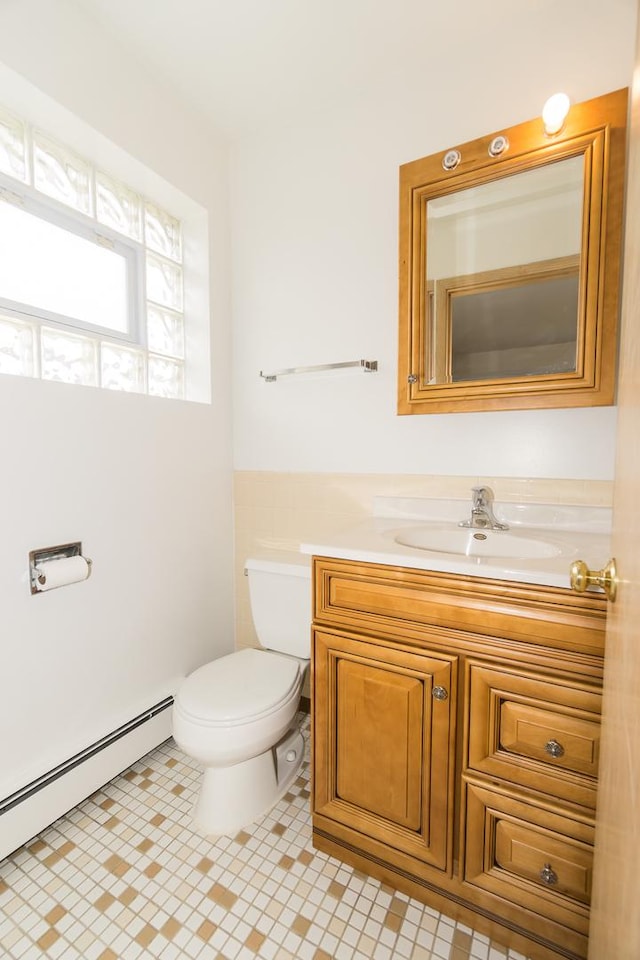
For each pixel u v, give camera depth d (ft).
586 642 2.74
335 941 3.24
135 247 5.36
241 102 5.22
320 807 3.87
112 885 3.65
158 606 5.26
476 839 3.16
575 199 3.92
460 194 4.32
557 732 2.85
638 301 1.63
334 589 3.67
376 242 5.11
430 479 4.95
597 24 3.96
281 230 5.71
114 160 4.76
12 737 3.82
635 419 1.64
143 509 5.03
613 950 1.57
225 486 6.22
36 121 4.21
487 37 4.37
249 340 6.07
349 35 4.34
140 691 5.06
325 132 5.32
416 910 3.43
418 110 4.77
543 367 4.10
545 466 4.40
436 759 3.26
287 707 4.27
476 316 4.34
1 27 3.59
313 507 5.72
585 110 3.63
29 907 3.48
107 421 4.58
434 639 3.24
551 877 2.93
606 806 1.98
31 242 4.35
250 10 4.09
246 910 3.45
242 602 6.41
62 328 4.61
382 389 5.18
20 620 3.86
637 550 1.46
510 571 2.91
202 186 5.63
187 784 4.79
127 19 4.20
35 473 3.93
